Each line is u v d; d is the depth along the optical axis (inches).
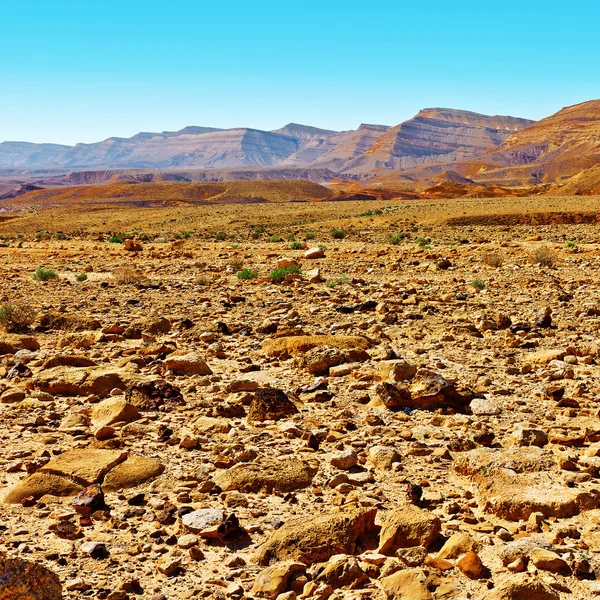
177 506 239.3
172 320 609.0
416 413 348.5
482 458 264.7
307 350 471.2
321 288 855.1
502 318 579.2
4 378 423.2
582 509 233.6
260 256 1348.4
